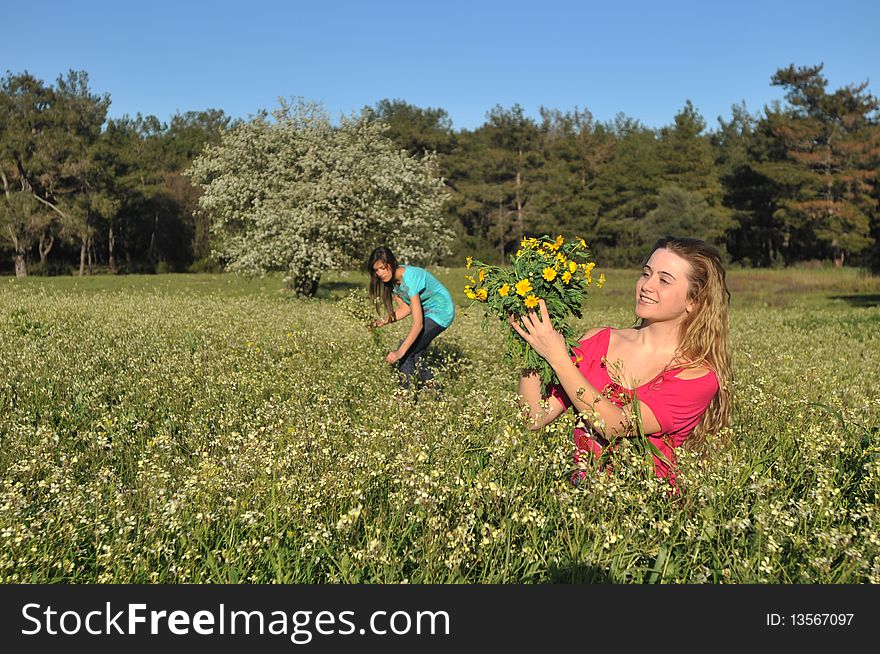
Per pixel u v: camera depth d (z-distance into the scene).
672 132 75.69
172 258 70.31
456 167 73.62
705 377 3.29
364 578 2.94
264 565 2.99
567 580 2.80
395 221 26.27
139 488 3.63
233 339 10.01
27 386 6.64
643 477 3.13
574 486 3.29
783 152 65.94
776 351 10.67
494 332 12.30
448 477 3.33
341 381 7.20
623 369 3.43
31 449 4.34
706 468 3.23
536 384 3.60
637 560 2.96
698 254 3.35
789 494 3.39
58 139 56.62
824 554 2.80
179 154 80.94
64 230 57.81
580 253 3.44
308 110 26.38
